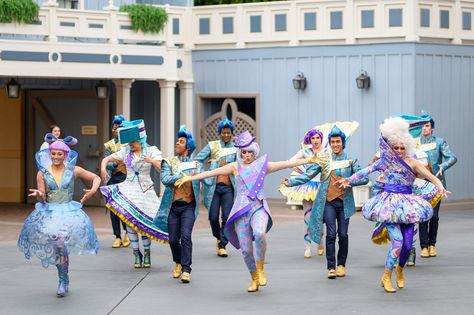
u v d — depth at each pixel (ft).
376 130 79.46
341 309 35.99
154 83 87.10
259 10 83.82
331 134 43.96
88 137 83.61
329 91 81.20
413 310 35.55
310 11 81.82
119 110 79.87
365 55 79.87
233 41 84.74
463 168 82.53
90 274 45.65
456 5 81.56
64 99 84.58
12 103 87.30
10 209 81.35
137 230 46.37
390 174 39.78
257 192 39.78
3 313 36.40
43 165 39.42
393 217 38.99
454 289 40.06
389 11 78.89
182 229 43.11
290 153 82.84
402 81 78.48
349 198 43.68
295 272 45.29
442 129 80.64
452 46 81.25
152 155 46.96
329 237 43.19
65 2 86.48
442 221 69.41
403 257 39.83
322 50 81.41
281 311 35.83
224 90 85.20
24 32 74.08
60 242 38.37
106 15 77.77
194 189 43.19
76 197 84.17
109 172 55.52
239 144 40.04
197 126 86.43
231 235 40.47
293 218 71.72
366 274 44.45
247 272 45.91
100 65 75.82
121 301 38.52
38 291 41.14
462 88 82.28
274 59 83.30
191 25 86.17
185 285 42.22
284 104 82.99
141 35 79.87
